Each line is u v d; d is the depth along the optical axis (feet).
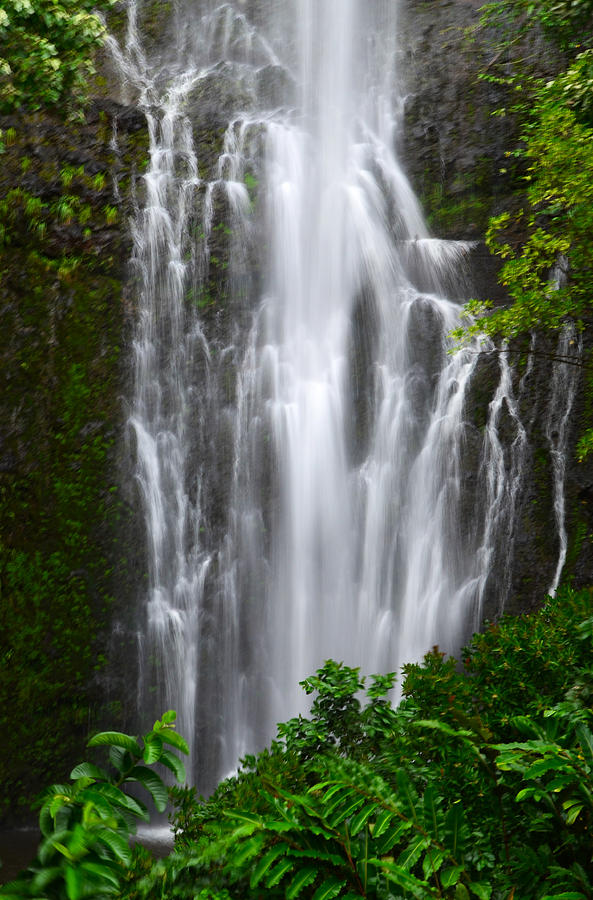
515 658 16.19
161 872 10.41
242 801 12.82
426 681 15.70
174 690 43.80
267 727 44.93
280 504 46.80
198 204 48.21
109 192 46.32
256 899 10.43
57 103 45.93
